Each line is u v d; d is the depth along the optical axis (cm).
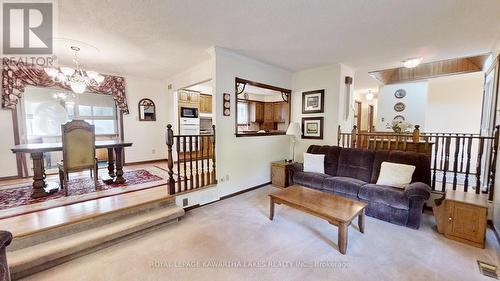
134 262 200
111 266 194
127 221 251
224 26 256
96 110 523
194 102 601
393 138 408
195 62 410
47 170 456
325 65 427
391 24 249
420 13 223
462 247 222
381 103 604
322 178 351
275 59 389
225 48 335
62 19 234
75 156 299
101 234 222
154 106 576
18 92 388
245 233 252
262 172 445
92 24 247
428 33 272
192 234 250
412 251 215
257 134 427
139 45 315
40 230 204
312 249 219
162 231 257
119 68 453
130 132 539
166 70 473
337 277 179
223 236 245
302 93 473
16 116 395
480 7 210
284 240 236
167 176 414
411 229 260
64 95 473
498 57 289
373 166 341
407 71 482
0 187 339
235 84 366
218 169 357
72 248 202
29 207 256
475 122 546
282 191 298
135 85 543
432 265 193
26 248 196
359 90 724
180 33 276
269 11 222
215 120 345
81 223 228
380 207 285
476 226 221
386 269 188
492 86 319
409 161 311
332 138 431
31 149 269
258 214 305
